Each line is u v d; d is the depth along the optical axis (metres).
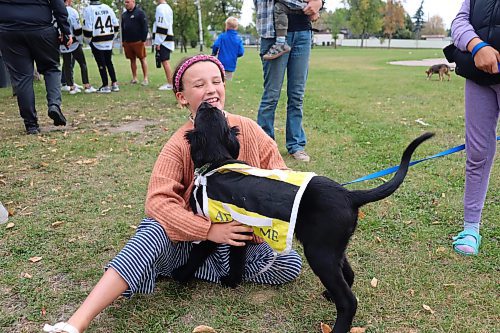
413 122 7.32
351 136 6.38
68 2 9.81
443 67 14.01
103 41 10.25
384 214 3.84
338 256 2.28
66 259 3.20
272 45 5.07
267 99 5.32
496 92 3.02
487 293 2.76
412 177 4.71
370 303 2.68
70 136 6.44
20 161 5.30
